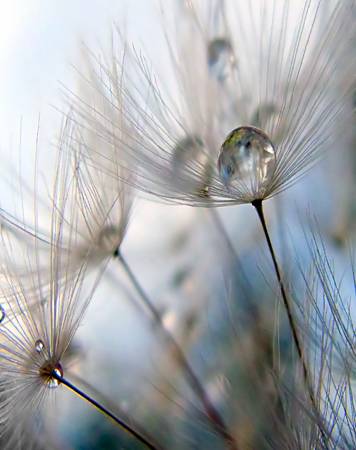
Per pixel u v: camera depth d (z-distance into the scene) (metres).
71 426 0.06
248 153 0.06
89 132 0.06
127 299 0.06
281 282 0.06
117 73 0.06
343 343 0.06
